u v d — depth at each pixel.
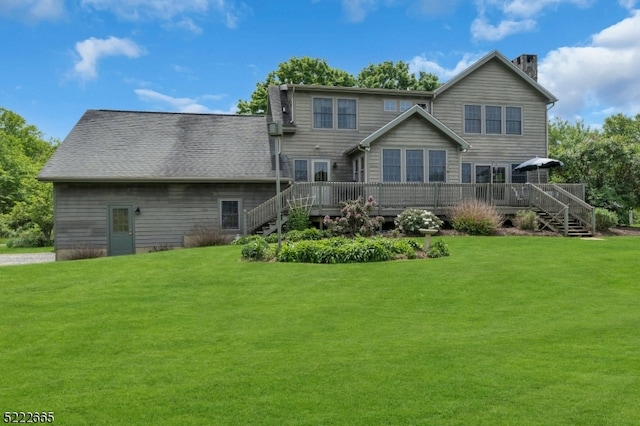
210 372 4.93
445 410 3.90
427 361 5.15
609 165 23.34
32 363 5.36
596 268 10.85
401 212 18.64
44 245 28.08
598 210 19.86
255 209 18.03
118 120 21.45
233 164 19.77
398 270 10.65
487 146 23.52
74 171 17.91
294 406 4.03
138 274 10.73
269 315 7.44
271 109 22.69
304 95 21.94
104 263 12.27
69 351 5.79
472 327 6.71
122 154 19.33
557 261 11.73
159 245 18.97
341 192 18.48
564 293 8.76
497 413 3.84
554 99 24.09
